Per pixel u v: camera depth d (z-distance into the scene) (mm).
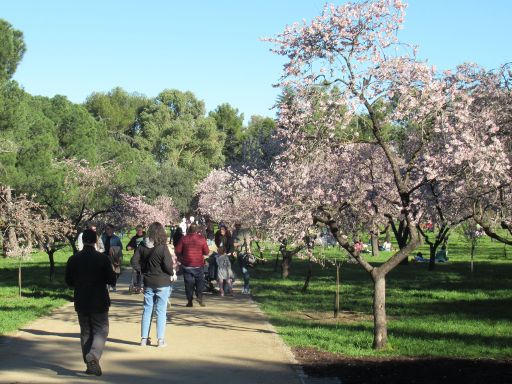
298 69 11055
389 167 14273
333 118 10945
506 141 12914
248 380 8141
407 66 10898
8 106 24922
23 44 26328
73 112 32156
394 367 9016
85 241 8906
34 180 23250
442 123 11328
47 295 18516
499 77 13656
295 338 11469
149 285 10523
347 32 10914
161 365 8969
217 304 16750
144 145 78562
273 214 12648
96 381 7922
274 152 26016
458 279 24094
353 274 26969
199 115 86250
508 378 7984
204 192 59844
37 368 8680
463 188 11672
